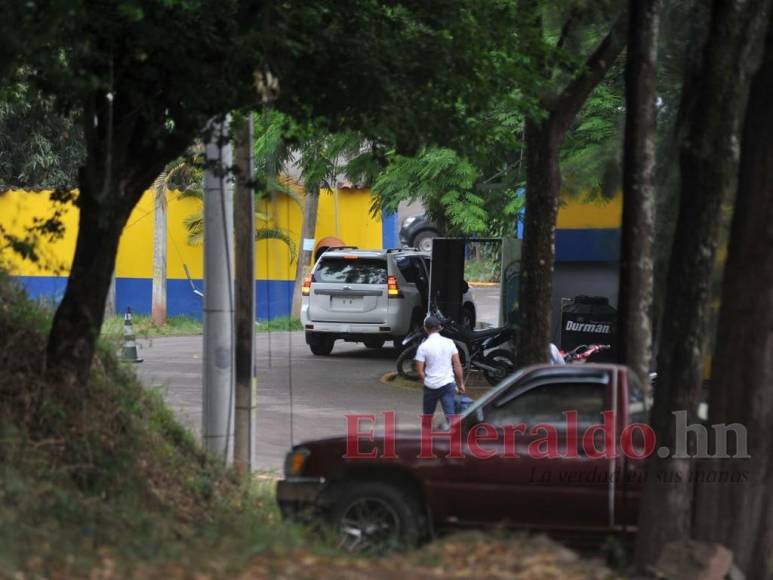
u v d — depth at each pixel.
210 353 46.25
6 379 36.62
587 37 56.12
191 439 44.94
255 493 44.75
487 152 49.66
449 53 41.62
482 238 91.00
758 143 31.00
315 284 97.69
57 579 25.92
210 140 40.38
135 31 36.38
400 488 34.91
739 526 31.33
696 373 31.16
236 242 47.75
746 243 31.12
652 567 30.89
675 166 56.38
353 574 28.23
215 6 38.41
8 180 136.12
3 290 41.97
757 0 30.88
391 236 141.62
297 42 39.22
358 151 82.44
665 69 56.69
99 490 35.47
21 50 34.38
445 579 28.34
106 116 37.69
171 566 28.11
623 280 35.66
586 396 34.75
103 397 39.53
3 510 29.66
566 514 34.03
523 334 48.72
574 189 71.19
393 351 106.00
